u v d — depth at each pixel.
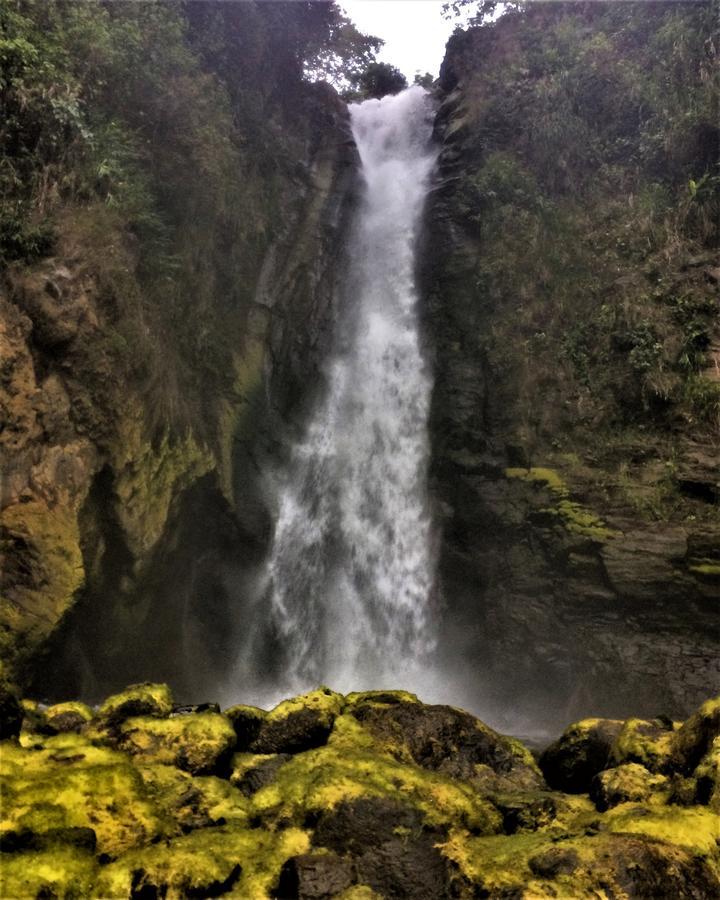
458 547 14.39
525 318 15.52
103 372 9.38
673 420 12.90
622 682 11.08
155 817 3.45
